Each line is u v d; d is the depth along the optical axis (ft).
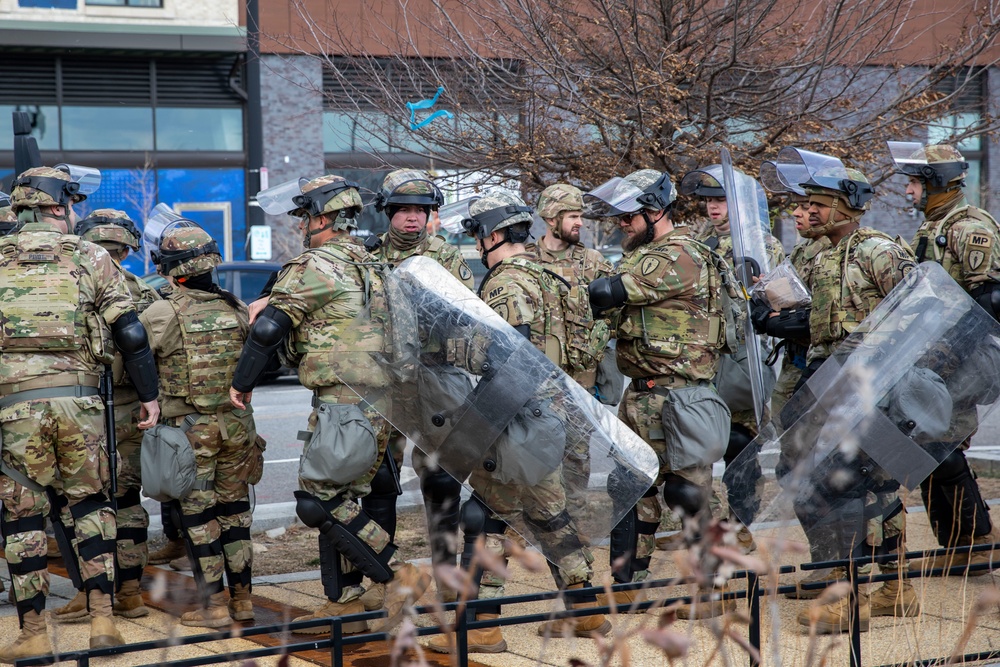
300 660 17.69
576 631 18.25
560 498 17.25
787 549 12.17
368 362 17.17
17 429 17.47
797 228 20.65
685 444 19.36
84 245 18.33
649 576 20.52
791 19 30.78
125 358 18.45
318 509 18.52
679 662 15.90
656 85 27.96
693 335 19.88
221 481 20.16
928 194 22.31
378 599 19.85
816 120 29.50
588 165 29.60
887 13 29.37
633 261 19.89
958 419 16.98
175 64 90.99
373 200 24.62
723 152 21.09
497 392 16.84
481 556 9.45
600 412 17.22
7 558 17.65
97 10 86.84
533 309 18.81
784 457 16.72
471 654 17.78
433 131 29.89
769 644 16.66
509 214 19.30
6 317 17.57
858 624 14.85
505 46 29.48
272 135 90.48
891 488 17.03
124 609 20.65
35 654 17.43
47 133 89.40
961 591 20.08
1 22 84.89
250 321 19.83
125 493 20.70
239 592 20.22
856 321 19.04
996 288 21.21
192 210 92.12
